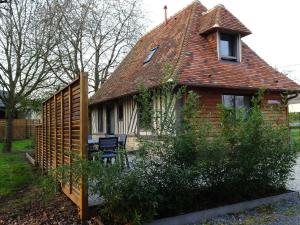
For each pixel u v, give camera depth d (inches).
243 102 474.0
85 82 190.5
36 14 614.9
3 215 213.0
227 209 203.0
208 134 209.9
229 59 493.4
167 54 508.1
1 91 710.5
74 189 212.2
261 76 490.0
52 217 201.9
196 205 204.1
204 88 432.1
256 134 213.9
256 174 218.5
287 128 237.6
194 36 501.4
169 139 195.6
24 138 1086.4
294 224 176.9
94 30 855.7
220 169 210.8
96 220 182.7
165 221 181.5
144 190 172.7
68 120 223.6
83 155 185.0
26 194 267.4
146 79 485.7
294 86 501.0
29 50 639.1
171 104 204.4
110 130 661.9
